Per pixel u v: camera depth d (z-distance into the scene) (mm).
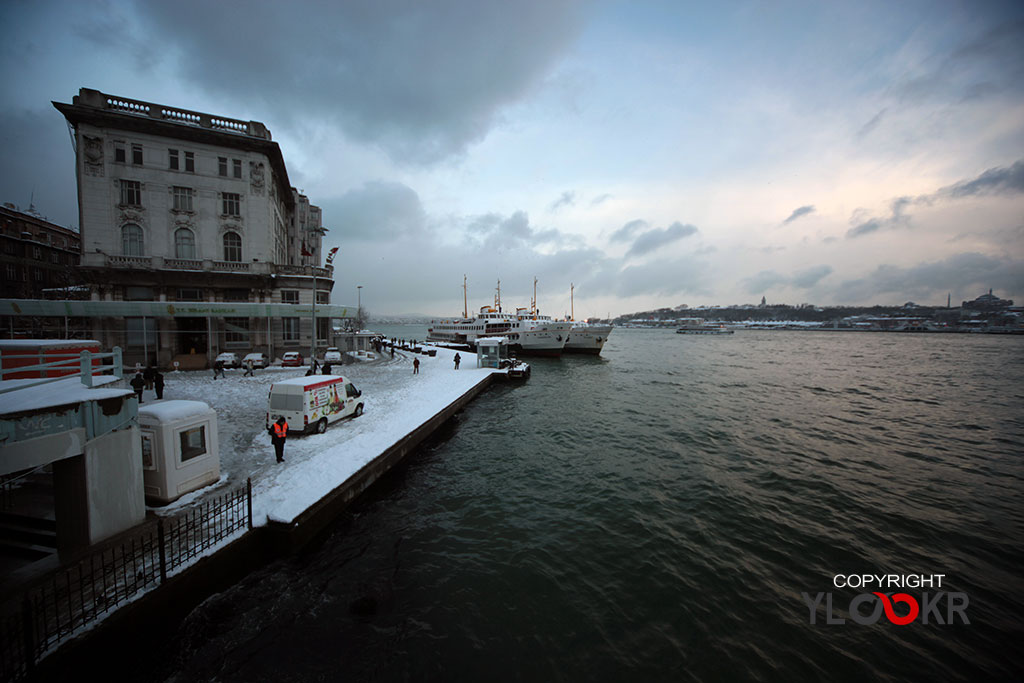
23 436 6691
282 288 37562
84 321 31781
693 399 31922
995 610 8703
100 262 30953
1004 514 13039
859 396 34156
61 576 7020
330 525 11258
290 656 6938
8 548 7785
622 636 7738
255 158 36125
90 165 31344
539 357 64312
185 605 7379
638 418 25234
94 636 5941
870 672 7090
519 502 13383
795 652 7480
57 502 7562
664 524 12047
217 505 9969
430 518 12156
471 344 68250
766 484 15188
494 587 9016
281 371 31516
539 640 7566
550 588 9047
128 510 8578
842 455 18734
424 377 33500
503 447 19109
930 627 8172
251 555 9047
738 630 7980
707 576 9648
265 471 12469
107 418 8156
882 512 13078
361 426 18000
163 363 32719
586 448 19188
